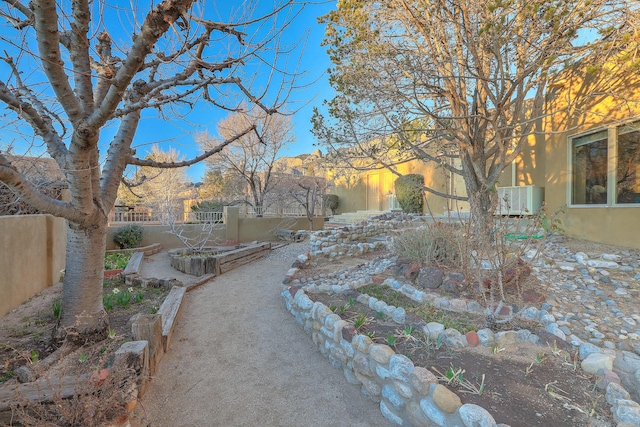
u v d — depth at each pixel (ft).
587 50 17.54
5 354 10.29
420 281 15.65
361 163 33.73
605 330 11.12
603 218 20.58
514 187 28.89
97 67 10.99
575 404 7.23
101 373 7.62
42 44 7.27
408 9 19.97
